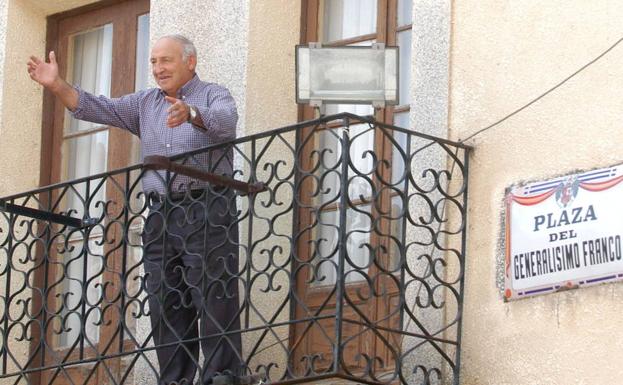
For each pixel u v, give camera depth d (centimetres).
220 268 920
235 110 923
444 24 927
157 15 1081
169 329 938
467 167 895
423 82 928
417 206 914
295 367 984
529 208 864
